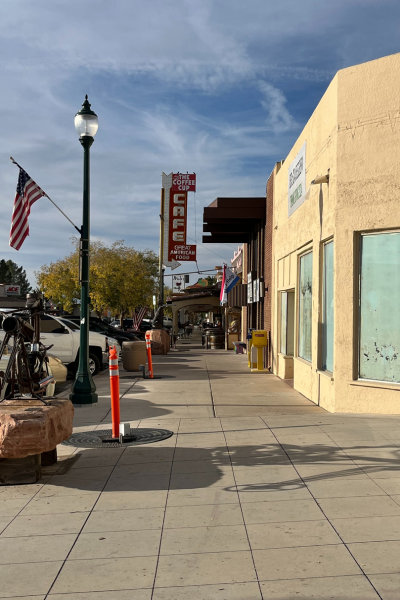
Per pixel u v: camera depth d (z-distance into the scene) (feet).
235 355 89.76
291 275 48.37
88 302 37.27
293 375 47.62
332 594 11.60
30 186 36.76
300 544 14.11
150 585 12.33
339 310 32.37
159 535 15.08
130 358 60.90
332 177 33.45
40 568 13.33
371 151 31.19
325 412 33.14
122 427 25.95
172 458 22.58
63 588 12.31
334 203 32.99
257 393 42.47
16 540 15.02
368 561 13.02
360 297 31.96
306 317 42.47
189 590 12.05
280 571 12.72
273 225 59.31
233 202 67.21
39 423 19.12
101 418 32.19
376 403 30.86
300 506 16.74
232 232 80.02
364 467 20.20
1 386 22.57
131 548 14.32
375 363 31.30
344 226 32.22
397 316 30.30
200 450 23.65
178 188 100.68
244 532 15.05
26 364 22.22
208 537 14.82
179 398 39.63
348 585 11.95
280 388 45.73
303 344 43.65
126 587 12.28
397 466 20.18
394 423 27.32
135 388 45.60
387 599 11.34
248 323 85.15
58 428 20.38
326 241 35.91
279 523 15.53
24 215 36.63
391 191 30.30
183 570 12.99
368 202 31.19
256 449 23.36
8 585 12.51
